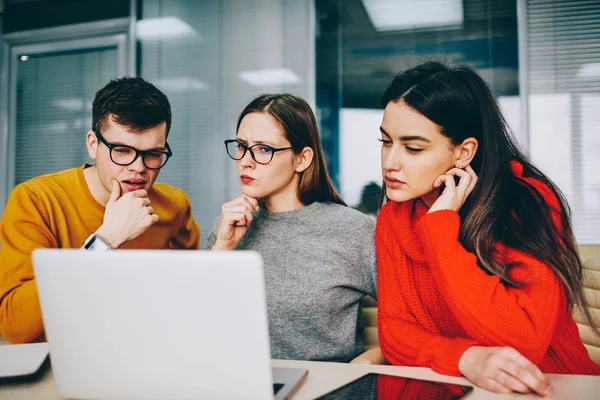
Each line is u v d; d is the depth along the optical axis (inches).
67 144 121.2
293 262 43.4
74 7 120.5
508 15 100.3
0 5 121.5
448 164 34.0
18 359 28.8
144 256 19.9
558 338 33.9
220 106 112.3
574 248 32.9
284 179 42.4
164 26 115.3
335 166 107.0
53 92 122.3
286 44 109.1
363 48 106.3
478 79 35.0
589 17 97.6
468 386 25.1
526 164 37.4
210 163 112.4
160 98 45.2
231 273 19.3
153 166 45.6
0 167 123.3
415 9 104.3
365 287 43.6
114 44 118.4
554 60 99.0
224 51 112.3
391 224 39.6
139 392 21.7
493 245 32.4
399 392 24.1
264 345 19.9
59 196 48.9
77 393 22.6
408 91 33.2
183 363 20.8
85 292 20.9
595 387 24.4
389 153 34.4
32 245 44.6
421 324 35.8
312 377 27.0
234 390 20.6
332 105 107.4
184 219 58.5
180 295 19.9
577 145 98.6
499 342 28.1
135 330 20.8
